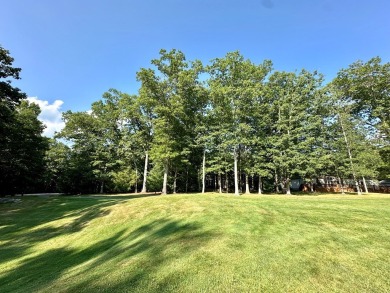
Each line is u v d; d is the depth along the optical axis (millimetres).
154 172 34000
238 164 28062
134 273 4914
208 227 7637
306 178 28422
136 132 32844
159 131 24500
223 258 5227
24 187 28609
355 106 31453
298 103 27844
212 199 12664
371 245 5613
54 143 45438
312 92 28547
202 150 29828
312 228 6957
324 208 9711
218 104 24703
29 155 27766
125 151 35594
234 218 8398
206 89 26125
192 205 11000
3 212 17281
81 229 10977
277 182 30953
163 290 4156
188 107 26531
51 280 5621
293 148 26062
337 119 29891
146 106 27688
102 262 6082
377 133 29391
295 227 7102
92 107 37938
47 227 12266
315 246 5637
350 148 28406
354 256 5074
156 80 24578
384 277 4254
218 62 24703
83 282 4832
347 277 4289
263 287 4066
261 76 27828
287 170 26172
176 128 25766
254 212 9102
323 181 37750
